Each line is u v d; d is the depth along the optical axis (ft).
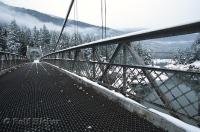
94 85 20.84
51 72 48.19
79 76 29.58
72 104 14.87
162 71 10.23
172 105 10.06
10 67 51.08
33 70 55.47
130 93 14.07
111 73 17.69
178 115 9.71
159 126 10.14
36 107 13.91
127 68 14.57
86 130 9.66
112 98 15.99
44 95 18.34
